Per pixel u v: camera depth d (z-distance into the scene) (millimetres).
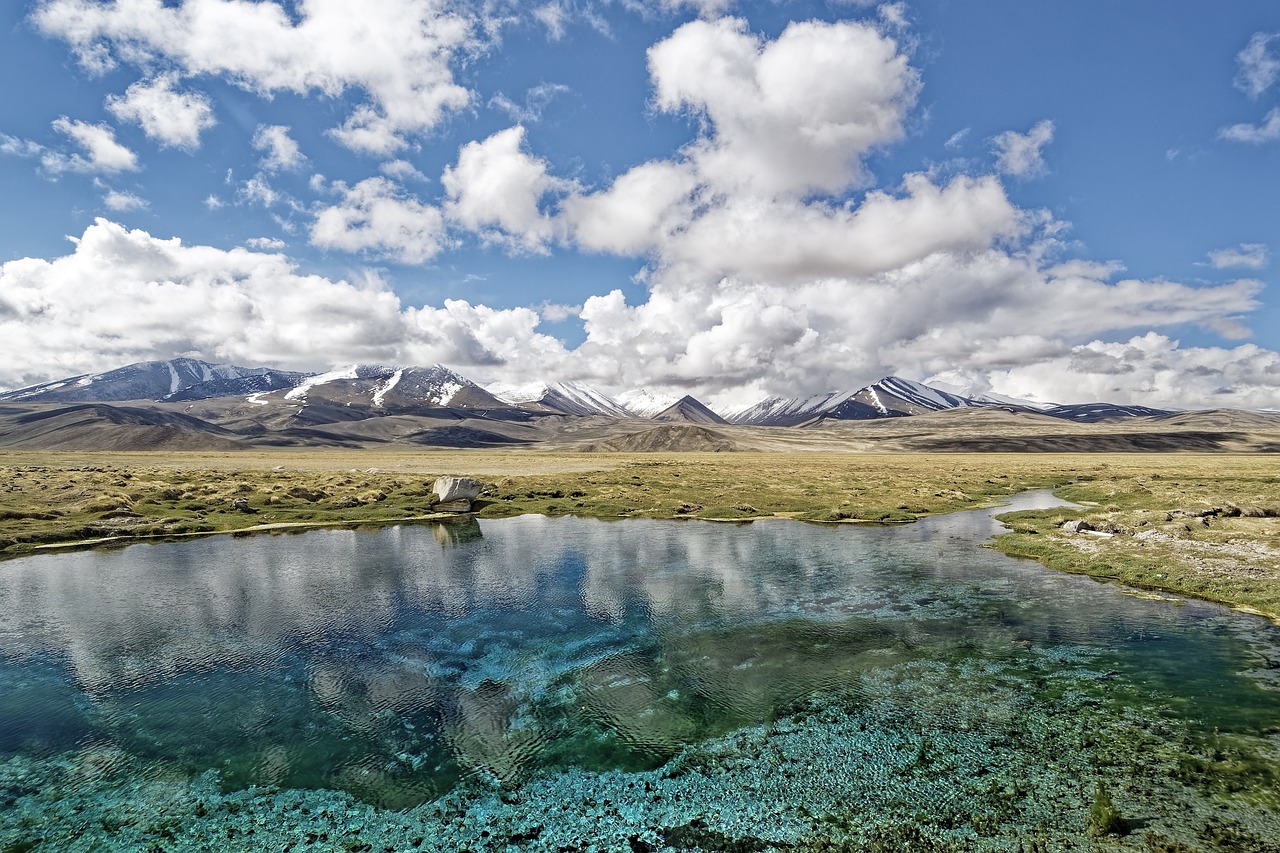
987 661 25953
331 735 20812
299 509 68438
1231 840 14914
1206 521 51312
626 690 23828
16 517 56781
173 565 44312
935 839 15375
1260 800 16344
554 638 29422
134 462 137250
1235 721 20469
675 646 28219
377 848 15570
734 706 22391
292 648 28375
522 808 16953
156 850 15617
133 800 17531
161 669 26109
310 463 153875
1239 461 169375
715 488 89312
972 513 69750
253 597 36312
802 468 137875
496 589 37875
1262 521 51344
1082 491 83250
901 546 50125
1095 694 22656
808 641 28641
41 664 26688
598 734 20609
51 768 19047
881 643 28234
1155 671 24594
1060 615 31781
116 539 53375
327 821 16594
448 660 26922
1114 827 15406
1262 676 23969
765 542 52438
